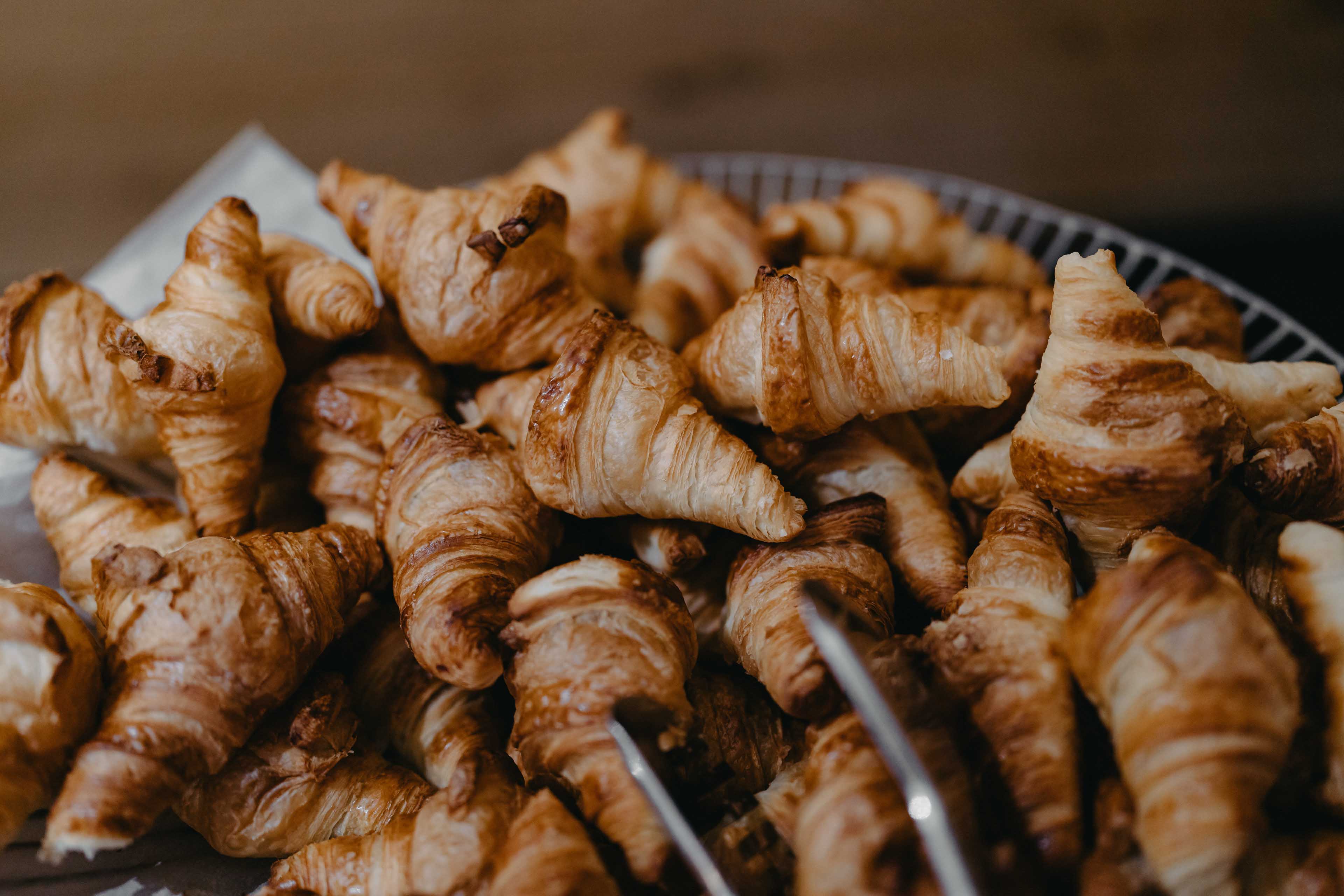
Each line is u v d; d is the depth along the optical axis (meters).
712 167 0.73
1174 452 0.36
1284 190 1.01
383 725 0.41
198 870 0.39
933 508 0.43
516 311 0.43
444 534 0.39
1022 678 0.35
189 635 0.36
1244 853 0.31
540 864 0.34
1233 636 0.32
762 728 0.40
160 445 0.45
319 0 1.09
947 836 0.31
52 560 0.45
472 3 1.11
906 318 0.40
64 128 1.06
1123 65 1.07
